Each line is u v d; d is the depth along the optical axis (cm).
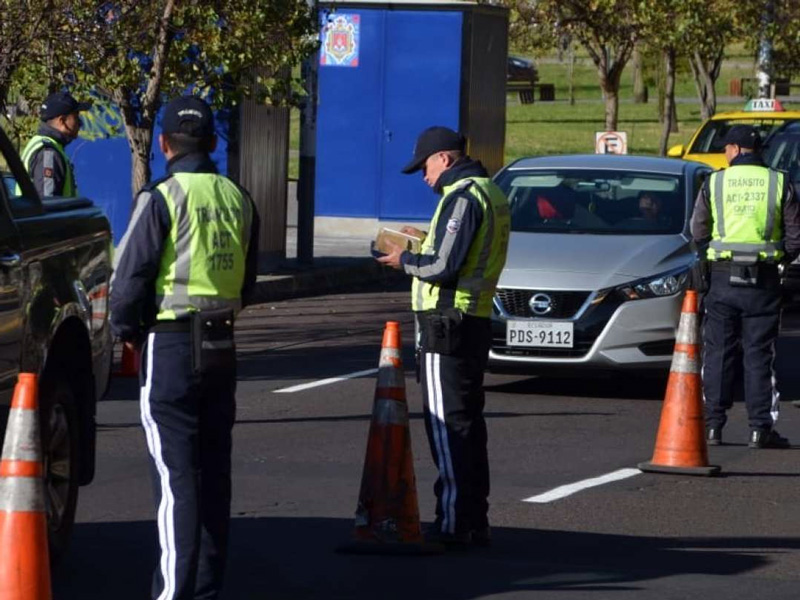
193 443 1459
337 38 6231
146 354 1451
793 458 2539
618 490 2258
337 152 6291
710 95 9631
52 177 2616
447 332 1780
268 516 2042
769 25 7144
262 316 4303
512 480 2314
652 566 1820
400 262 1794
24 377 1341
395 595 1658
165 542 1451
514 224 3141
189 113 1470
